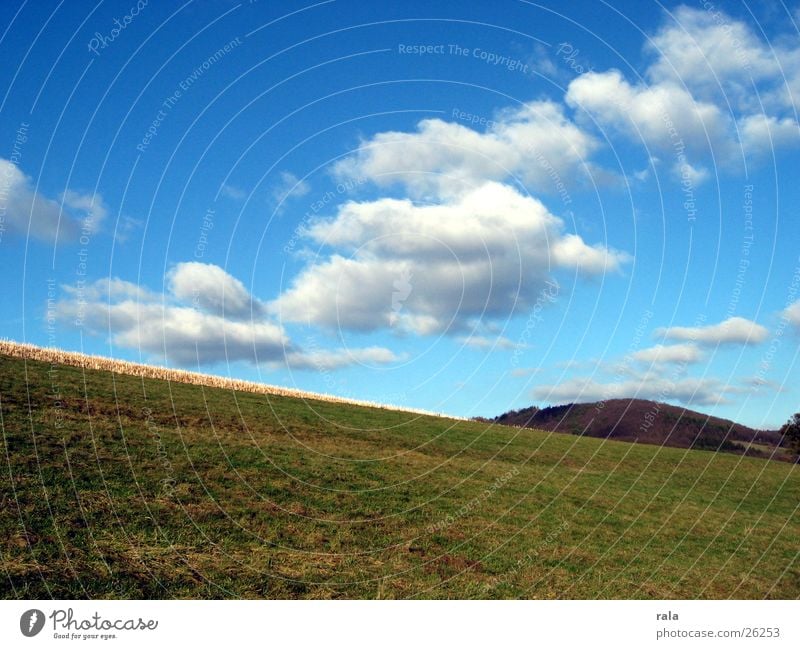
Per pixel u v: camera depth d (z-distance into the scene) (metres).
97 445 21.28
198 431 26.03
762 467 37.16
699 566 20.06
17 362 29.56
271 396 37.72
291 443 27.66
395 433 34.28
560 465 32.66
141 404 27.98
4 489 16.61
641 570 18.95
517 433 39.06
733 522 26.06
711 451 41.62
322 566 16.23
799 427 41.69
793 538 24.61
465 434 36.69
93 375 31.20
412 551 18.17
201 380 37.75
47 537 14.91
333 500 21.31
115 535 15.70
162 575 14.41
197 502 18.62
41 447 19.88
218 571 15.01
